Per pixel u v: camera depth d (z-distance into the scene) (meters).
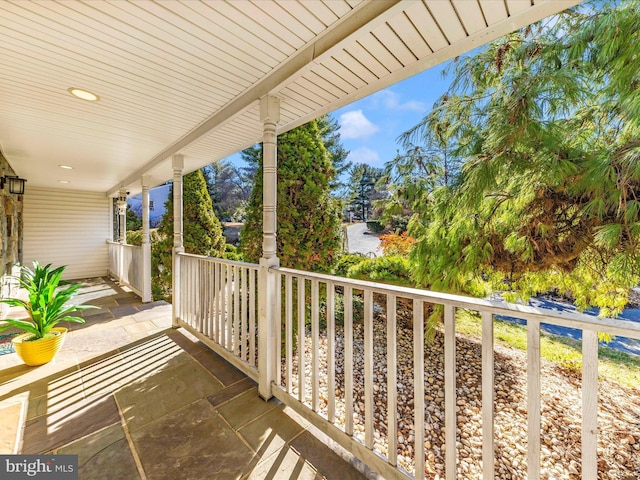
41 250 6.70
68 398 2.06
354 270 4.76
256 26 1.53
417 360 1.28
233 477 1.43
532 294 2.74
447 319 1.19
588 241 2.20
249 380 2.34
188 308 3.32
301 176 4.38
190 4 1.36
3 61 1.80
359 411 2.69
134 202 15.67
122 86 2.11
